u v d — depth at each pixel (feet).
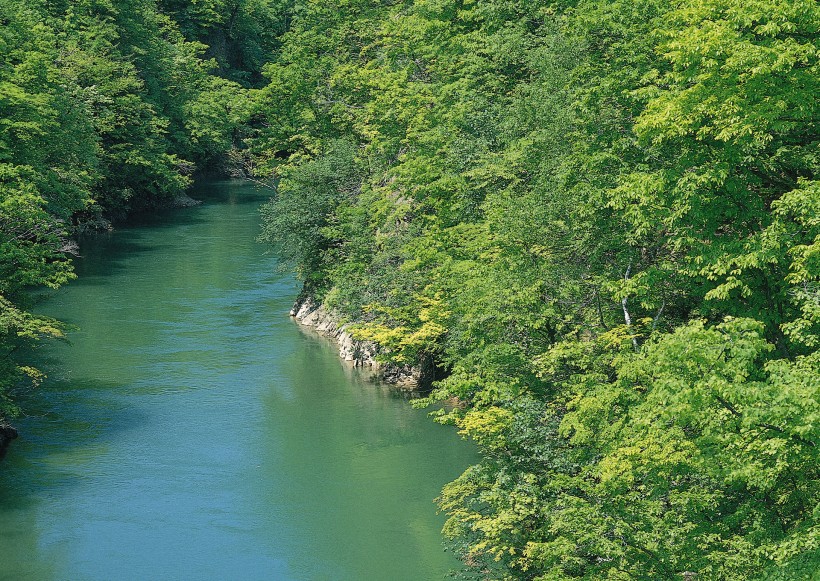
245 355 167.84
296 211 189.37
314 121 242.37
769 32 76.74
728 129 75.46
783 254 75.77
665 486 69.51
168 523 107.65
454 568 98.22
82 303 197.77
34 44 228.22
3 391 130.82
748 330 65.36
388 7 269.03
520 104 134.31
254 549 102.22
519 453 86.89
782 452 60.13
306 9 333.21
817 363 64.85
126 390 148.56
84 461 122.83
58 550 101.40
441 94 176.45
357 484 117.80
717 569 63.77
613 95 102.47
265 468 122.11
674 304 98.07
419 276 149.38
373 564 99.09
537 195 108.27
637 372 75.05
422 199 155.84
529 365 100.83
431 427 137.08
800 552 58.90
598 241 99.30
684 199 79.82
